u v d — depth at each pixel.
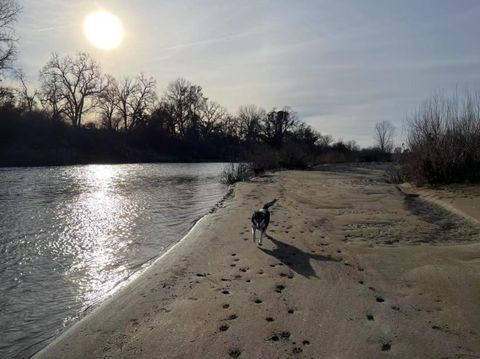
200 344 4.83
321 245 9.15
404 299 6.12
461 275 7.00
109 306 5.98
